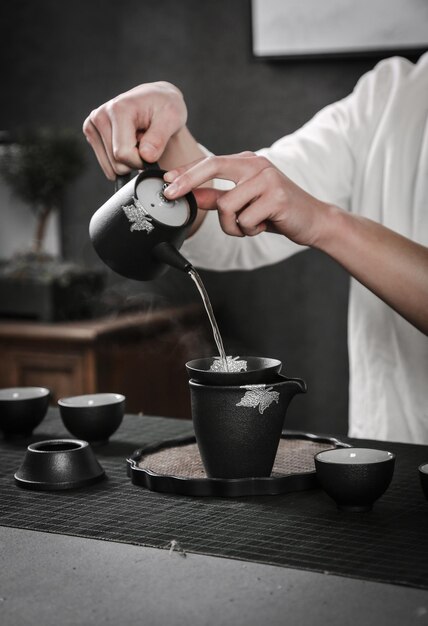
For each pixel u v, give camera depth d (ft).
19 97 10.94
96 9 10.52
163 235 3.80
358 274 4.35
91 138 4.59
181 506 3.31
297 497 3.41
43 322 9.43
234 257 5.71
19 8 10.84
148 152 4.25
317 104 9.68
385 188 5.57
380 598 2.46
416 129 5.56
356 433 5.73
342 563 2.71
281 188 3.95
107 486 3.60
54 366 9.21
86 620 2.38
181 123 4.55
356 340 5.70
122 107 4.36
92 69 10.61
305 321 9.97
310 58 9.48
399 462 3.88
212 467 3.50
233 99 10.05
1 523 3.17
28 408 4.31
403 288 4.31
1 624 2.37
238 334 10.24
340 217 4.26
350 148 5.79
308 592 2.52
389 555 2.76
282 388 3.45
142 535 3.00
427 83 5.66
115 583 2.62
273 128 9.91
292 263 9.96
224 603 2.46
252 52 9.81
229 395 3.38
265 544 2.89
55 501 3.41
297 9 9.44
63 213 10.77
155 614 2.40
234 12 9.92
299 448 4.09
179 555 2.82
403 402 5.46
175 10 10.19
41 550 2.90
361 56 9.26
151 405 9.70
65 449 3.80
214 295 10.28
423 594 2.48
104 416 4.19
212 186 5.35
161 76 10.34
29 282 9.42
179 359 9.95
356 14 9.20
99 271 9.93
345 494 3.15
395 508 3.24
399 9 9.02
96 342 8.98
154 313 9.82
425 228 5.40
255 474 3.49
